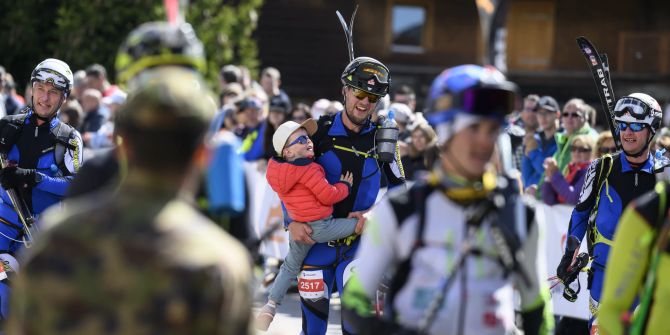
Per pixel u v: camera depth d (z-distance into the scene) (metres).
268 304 15.91
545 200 19.78
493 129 8.34
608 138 19.47
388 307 8.59
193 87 6.29
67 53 39.50
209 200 7.62
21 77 41.62
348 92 14.77
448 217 8.41
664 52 50.16
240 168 7.67
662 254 8.55
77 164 15.55
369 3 48.28
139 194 6.04
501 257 8.40
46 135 15.39
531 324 8.71
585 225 14.80
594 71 16.28
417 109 49.34
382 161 14.90
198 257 5.88
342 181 14.84
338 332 20.31
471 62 49.84
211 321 5.88
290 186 14.62
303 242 14.84
